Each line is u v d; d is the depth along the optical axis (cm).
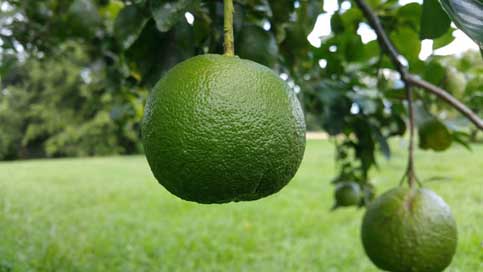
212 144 26
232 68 27
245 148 27
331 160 362
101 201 196
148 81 40
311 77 66
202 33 41
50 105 579
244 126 27
